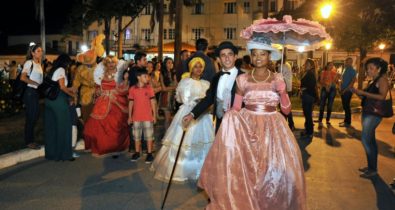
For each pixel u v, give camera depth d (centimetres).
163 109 989
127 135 807
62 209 520
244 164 429
